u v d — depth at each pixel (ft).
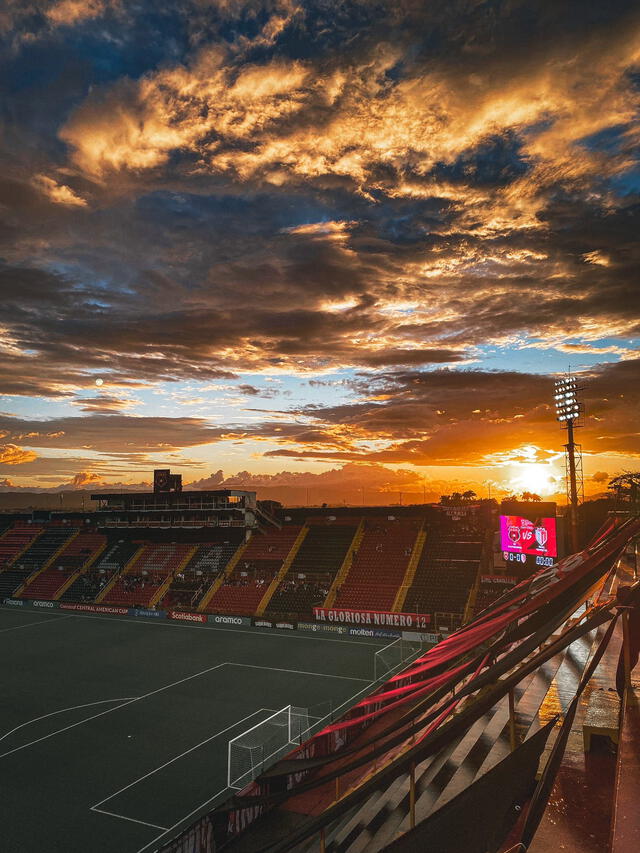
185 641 213.05
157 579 287.28
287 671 174.60
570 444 220.23
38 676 174.09
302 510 306.76
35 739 129.59
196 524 305.12
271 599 253.24
